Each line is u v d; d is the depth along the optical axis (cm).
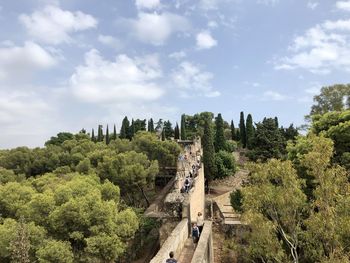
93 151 5284
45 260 2316
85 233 2734
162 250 1539
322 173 1639
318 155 1655
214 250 2641
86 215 2684
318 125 3316
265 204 1859
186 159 3875
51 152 5888
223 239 2677
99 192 3055
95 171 4384
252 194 1850
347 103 5172
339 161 2764
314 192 1672
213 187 5400
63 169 4788
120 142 5956
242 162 6594
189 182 2725
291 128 6181
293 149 3050
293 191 1825
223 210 3803
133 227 2909
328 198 1605
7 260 2345
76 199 2791
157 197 4181
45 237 2583
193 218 2530
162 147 5312
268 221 1786
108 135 9081
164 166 5356
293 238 1808
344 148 2906
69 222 2702
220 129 6706
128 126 8731
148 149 5406
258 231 1775
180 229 1891
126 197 4556
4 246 2331
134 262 3095
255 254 1927
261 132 5147
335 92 5200
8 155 6166
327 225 1542
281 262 1812
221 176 5462
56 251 2367
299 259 1966
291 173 1845
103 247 2580
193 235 1955
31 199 2991
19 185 3544
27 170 5684
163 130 8412
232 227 2698
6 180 4819
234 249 2492
